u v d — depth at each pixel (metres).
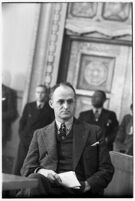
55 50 7.36
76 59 7.47
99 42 7.41
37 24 7.39
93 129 3.62
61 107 3.58
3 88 7.39
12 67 7.48
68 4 7.37
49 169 3.53
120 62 7.32
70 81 7.46
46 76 7.35
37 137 3.65
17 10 7.44
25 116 6.32
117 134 6.10
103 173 3.44
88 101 7.41
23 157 5.70
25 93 7.39
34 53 7.40
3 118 7.37
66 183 3.35
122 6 7.27
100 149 3.55
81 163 3.54
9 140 7.50
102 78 7.41
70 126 3.63
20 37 7.46
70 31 7.40
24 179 3.04
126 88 7.27
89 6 7.36
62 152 3.57
